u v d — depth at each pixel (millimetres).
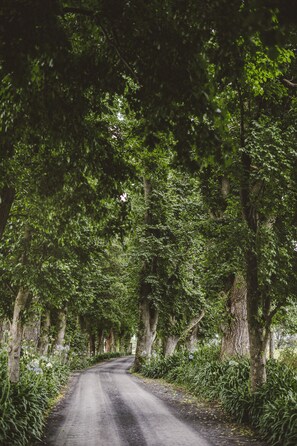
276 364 12266
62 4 4238
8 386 8508
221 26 4238
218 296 15523
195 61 4473
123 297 28922
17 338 11312
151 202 23875
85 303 20484
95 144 6316
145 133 5340
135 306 26359
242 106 9203
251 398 9773
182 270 23953
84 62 5051
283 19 2717
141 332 25109
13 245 11508
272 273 10531
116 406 12523
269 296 11000
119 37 4617
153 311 25484
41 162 7129
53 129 5703
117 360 48188
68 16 5121
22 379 10992
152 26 4391
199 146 5094
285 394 9016
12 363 11008
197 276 23031
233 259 10516
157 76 4645
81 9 4363
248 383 10789
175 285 24594
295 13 2676
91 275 16500
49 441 8219
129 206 8430
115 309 35656
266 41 2830
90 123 6445
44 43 3889
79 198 7785
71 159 6832
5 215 7242
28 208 9453
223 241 10164
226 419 10344
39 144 6277
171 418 10609
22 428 7652
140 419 10492
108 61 5094
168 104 4762
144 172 9023
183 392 15523
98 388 17203
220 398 11906
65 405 12680
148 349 25172
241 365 12539
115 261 29672
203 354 18906
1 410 7590
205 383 14312
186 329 25562
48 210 8375
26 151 7062
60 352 23391
